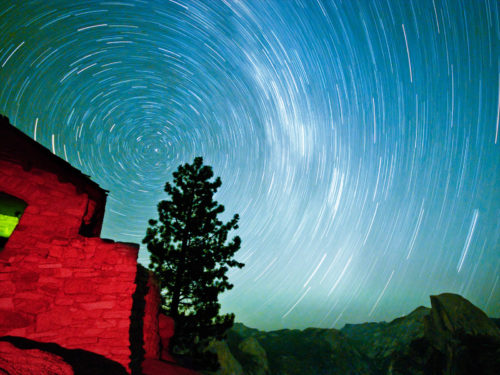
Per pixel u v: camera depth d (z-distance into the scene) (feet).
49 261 15.52
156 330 26.37
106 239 17.76
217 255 42.24
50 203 18.28
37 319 13.80
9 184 17.95
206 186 45.83
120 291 15.79
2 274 14.33
